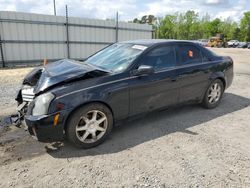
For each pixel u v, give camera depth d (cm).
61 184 252
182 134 376
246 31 7238
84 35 1482
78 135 321
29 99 356
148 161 296
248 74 1002
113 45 464
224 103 549
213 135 373
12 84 766
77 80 322
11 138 360
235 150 325
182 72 420
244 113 480
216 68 483
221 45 5159
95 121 332
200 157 306
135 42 431
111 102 337
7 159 301
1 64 1235
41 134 297
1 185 250
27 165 288
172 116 455
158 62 396
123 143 345
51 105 295
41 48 1348
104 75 341
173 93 415
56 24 1367
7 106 517
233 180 260
